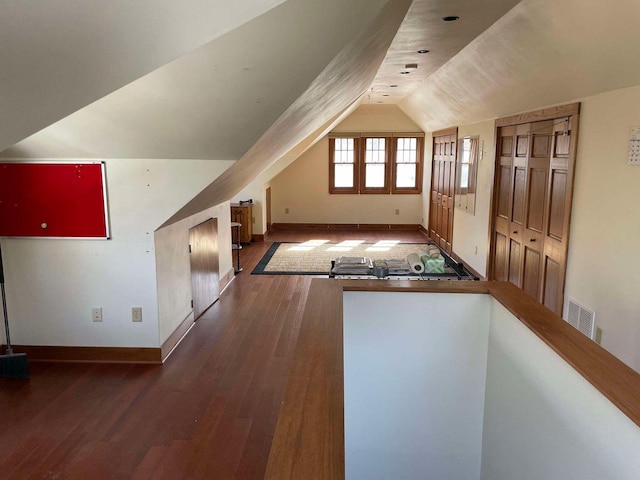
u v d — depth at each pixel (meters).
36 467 2.48
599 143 3.34
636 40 2.47
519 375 2.14
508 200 5.23
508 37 3.43
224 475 2.43
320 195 10.02
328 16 2.01
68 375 3.50
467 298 2.55
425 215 9.52
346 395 2.72
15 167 3.47
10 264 3.62
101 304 3.66
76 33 1.02
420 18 3.12
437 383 2.67
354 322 2.64
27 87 1.13
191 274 4.46
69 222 3.55
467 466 2.73
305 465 1.16
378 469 2.78
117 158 3.45
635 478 1.32
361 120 9.68
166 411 3.02
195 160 3.45
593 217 3.42
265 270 6.62
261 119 2.81
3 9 0.89
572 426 1.67
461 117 6.63
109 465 2.50
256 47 2.17
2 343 3.73
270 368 3.61
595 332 3.37
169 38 1.17
